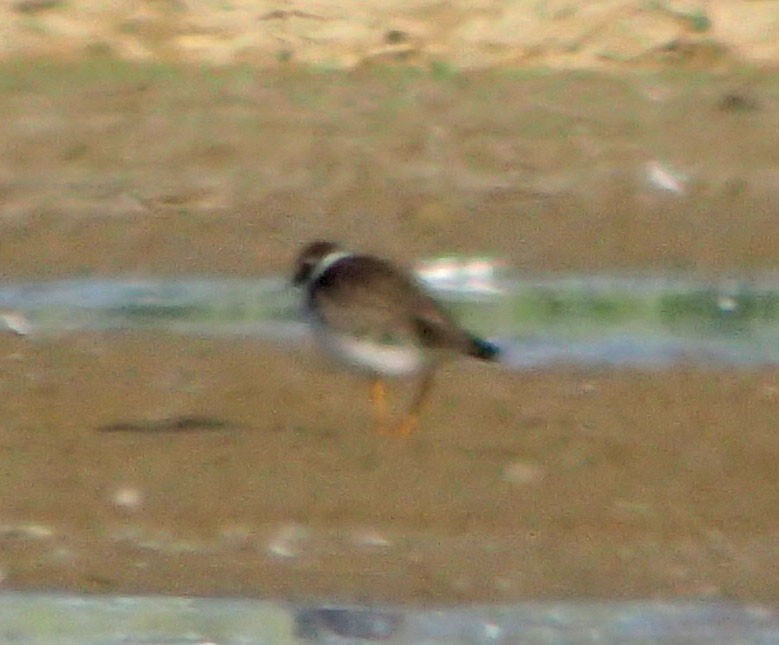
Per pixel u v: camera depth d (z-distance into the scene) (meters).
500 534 11.70
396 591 11.06
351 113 21.14
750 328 16.44
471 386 14.36
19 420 13.48
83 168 19.97
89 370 14.74
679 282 17.80
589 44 22.55
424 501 12.12
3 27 22.23
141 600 10.96
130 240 18.59
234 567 11.31
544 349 15.62
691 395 14.24
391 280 13.12
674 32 22.62
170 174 19.86
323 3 22.50
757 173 20.17
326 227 19.03
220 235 18.75
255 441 13.11
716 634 10.65
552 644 10.50
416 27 22.52
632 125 21.08
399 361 12.94
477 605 10.89
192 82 21.69
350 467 12.63
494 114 21.20
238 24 22.42
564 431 13.39
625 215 19.31
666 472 12.63
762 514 12.01
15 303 16.84
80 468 12.55
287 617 10.80
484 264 18.25
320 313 13.13
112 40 22.27
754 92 21.86
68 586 11.11
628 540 11.65
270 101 21.33
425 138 20.62
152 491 12.21
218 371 14.73
